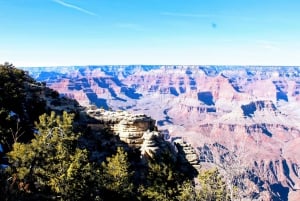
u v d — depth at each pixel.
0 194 32.16
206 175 44.97
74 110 77.25
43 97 77.62
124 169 54.34
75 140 55.00
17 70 72.38
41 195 40.94
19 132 54.59
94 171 47.84
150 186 59.56
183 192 50.00
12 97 60.84
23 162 41.38
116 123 77.19
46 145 43.56
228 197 38.56
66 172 44.06
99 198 46.62
